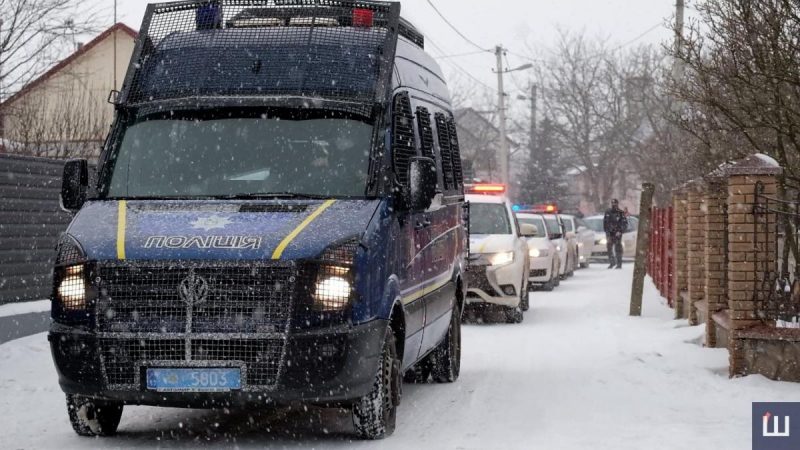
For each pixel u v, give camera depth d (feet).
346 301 35.68
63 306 36.24
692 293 76.95
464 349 68.13
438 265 49.08
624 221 179.93
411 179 40.16
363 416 38.01
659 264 118.93
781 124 58.23
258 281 35.14
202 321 35.19
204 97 42.14
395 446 37.50
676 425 41.37
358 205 38.83
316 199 39.34
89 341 35.60
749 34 58.13
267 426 41.70
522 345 70.08
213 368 35.12
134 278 35.55
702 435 39.34
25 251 71.15
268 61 42.96
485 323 85.61
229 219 37.32
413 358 44.80
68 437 39.17
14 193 69.92
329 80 42.24
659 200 167.32
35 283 72.28
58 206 74.79
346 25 44.01
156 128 42.16
